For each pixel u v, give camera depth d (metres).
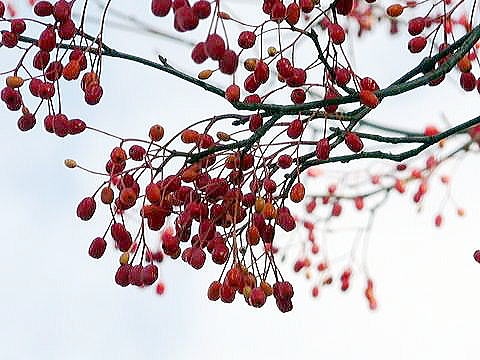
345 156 1.00
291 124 0.97
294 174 0.98
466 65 0.99
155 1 0.90
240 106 0.93
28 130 0.99
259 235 0.96
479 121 1.01
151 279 0.96
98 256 0.98
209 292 0.96
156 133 0.97
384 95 0.94
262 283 0.96
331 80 0.96
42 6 0.95
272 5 0.94
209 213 0.97
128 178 0.97
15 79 0.96
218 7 0.89
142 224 0.96
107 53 0.98
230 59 0.88
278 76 0.97
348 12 0.94
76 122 0.96
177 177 0.97
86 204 0.98
